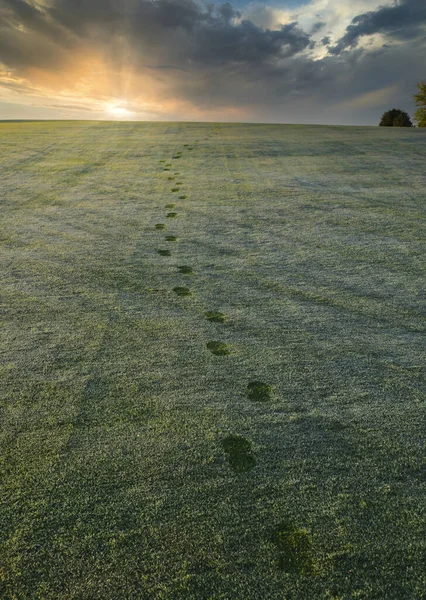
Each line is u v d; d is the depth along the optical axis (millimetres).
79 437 3100
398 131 28312
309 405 3438
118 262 7363
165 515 2451
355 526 2352
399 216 9898
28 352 4320
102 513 2473
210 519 2418
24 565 2174
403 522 2371
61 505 2529
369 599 1976
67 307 5473
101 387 3711
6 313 5270
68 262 7355
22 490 2639
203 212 10945
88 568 2152
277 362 4105
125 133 29594
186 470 2785
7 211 11203
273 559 2178
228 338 4613
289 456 2889
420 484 2633
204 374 3914
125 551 2238
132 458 2895
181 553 2225
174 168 17312
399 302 5492
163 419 3291
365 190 12633
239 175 15570
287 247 8094
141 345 4469
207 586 2053
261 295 5871
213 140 25094
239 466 2812
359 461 2830
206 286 6242
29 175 16281
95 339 4602
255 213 10703
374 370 3926
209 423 3240
